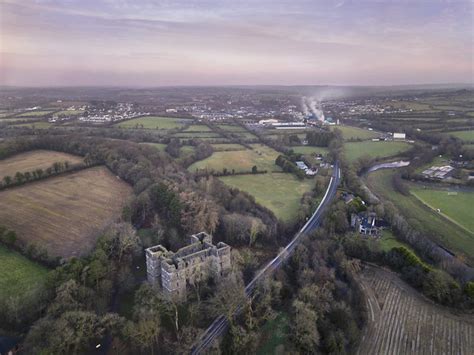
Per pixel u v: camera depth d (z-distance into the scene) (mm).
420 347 136625
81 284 146750
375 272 182375
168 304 144375
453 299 156625
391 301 161500
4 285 150000
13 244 177500
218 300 145500
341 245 197375
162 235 190000
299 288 166250
